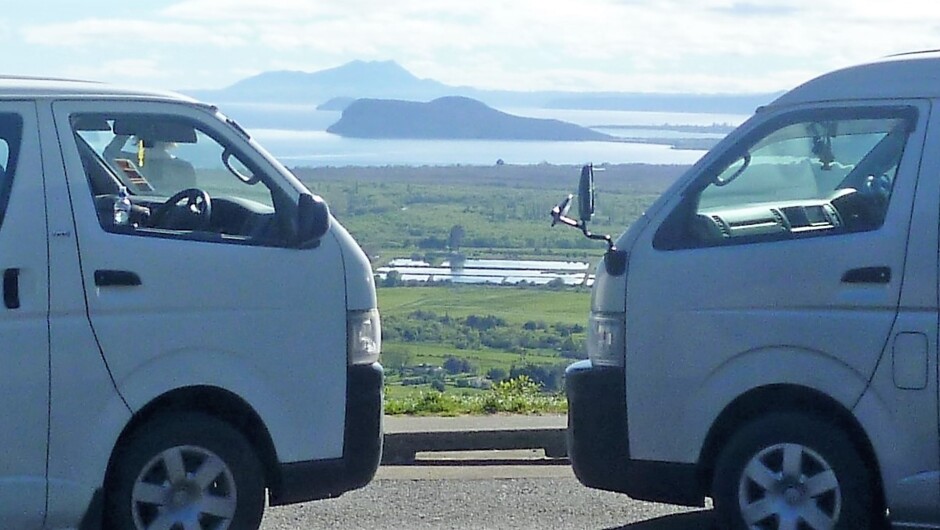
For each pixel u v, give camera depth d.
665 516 8.24
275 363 6.66
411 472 9.65
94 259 6.29
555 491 8.94
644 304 6.89
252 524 6.67
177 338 6.43
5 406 6.07
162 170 7.01
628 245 7.00
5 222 6.16
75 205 6.31
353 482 6.89
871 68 6.77
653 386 6.87
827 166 6.89
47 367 6.15
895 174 6.53
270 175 6.89
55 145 6.34
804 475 6.62
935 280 6.32
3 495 6.07
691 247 6.86
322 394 6.77
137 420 6.46
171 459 6.49
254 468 6.68
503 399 11.62
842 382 6.48
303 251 6.77
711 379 6.74
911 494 6.36
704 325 6.75
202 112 6.85
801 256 6.59
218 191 6.95
